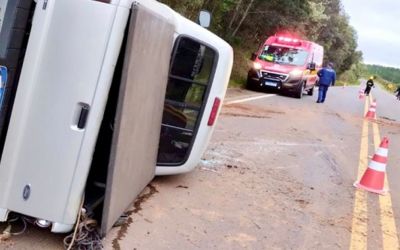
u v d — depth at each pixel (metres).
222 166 6.65
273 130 10.55
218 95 5.09
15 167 3.31
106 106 3.61
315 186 6.56
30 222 3.62
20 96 3.25
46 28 3.19
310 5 31.06
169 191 5.17
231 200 5.32
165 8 4.25
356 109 20.88
